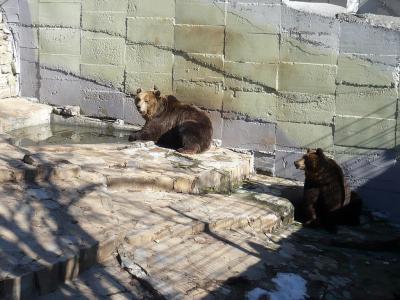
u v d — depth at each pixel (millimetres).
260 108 7715
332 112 7359
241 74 7727
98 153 6648
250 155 7699
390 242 6047
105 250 4273
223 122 7965
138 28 8133
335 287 4754
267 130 7738
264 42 7527
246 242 5266
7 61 8758
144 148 7215
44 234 4137
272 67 7551
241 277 4496
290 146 7660
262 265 4848
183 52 7973
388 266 5508
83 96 8703
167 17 7945
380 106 7102
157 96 7688
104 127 8414
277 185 7367
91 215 4676
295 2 8172
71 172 5375
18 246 3879
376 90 7086
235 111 7859
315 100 7418
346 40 7125
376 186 7281
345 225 6598
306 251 5527
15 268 3568
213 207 5793
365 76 7109
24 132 8031
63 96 8828
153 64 8172
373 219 6914
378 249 6020
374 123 7172
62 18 8531
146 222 4922
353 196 6797
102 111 8633
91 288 3871
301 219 6586
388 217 7090
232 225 5500
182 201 5777
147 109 7629
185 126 7336
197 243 4934
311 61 7348
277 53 7500
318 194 6520
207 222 5238
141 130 7754
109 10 8234
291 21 7352
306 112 7492
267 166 7820
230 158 7344
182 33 7914
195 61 7930
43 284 3652
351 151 7348
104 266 4207
